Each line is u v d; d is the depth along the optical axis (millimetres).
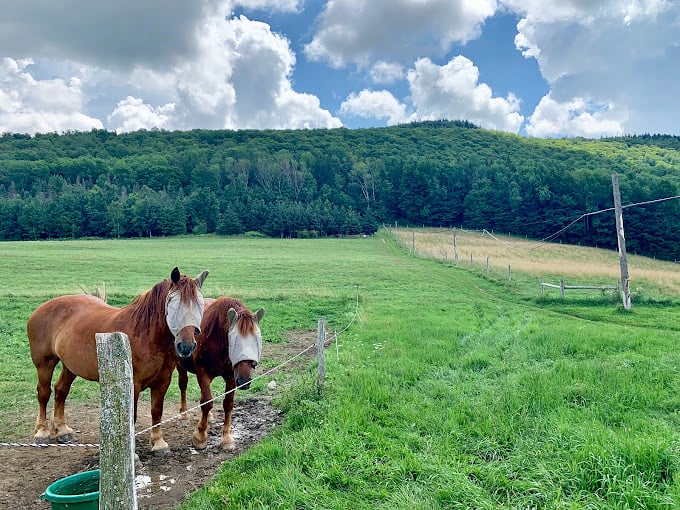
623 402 6996
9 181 107125
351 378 8742
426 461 5324
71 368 6461
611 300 21188
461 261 42031
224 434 6664
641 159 121938
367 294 23625
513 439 5797
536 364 9445
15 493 5367
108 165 119938
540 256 54750
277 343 14000
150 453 6406
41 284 25547
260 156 121688
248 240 71188
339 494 4809
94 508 4359
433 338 12914
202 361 6730
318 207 85062
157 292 6148
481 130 191500
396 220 96688
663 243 66688
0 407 8344
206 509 4738
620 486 4391
